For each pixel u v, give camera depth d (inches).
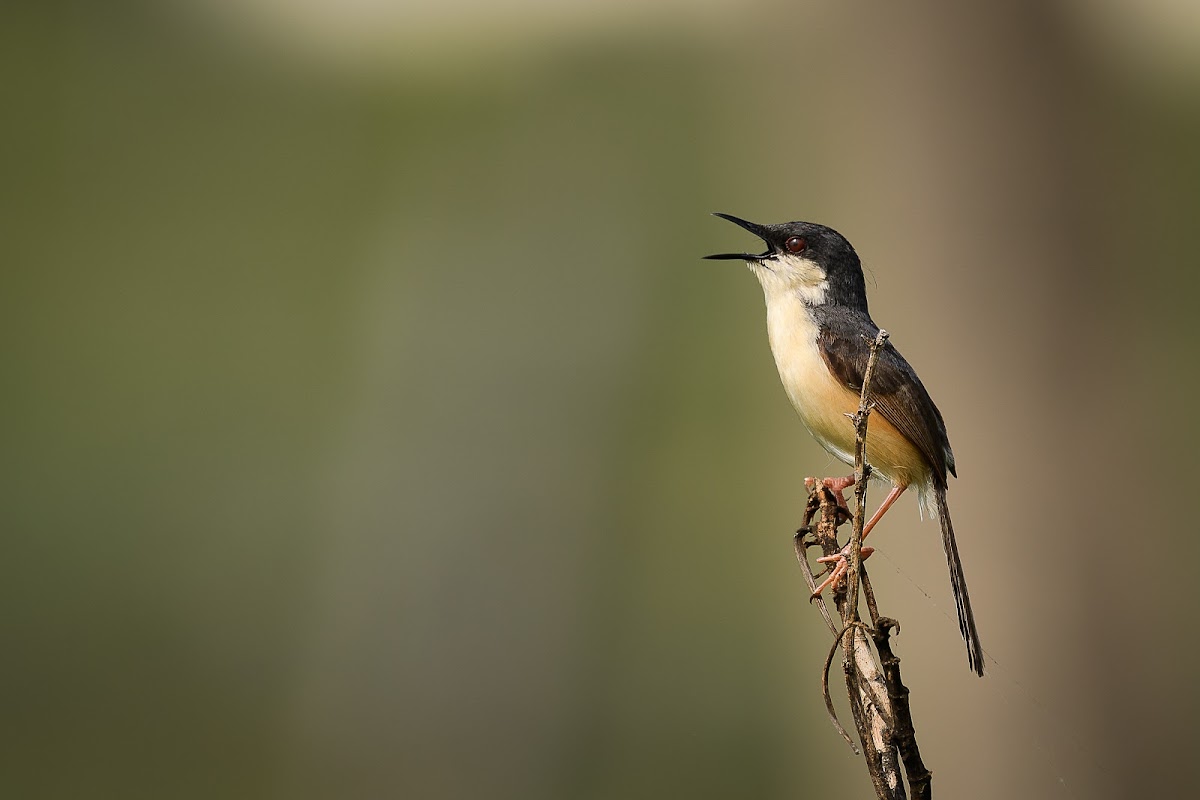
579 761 597.9
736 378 714.8
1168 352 604.4
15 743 584.7
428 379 722.2
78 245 825.5
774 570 639.1
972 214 461.4
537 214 786.8
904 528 435.2
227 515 692.1
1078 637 439.5
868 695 196.5
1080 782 434.6
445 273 776.9
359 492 692.1
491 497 666.2
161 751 596.4
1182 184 646.5
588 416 703.7
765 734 574.6
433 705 618.5
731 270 730.2
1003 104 465.7
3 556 681.0
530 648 630.5
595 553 653.9
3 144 874.8
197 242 845.2
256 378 756.6
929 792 181.2
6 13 894.4
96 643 635.5
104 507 679.1
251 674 627.5
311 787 602.9
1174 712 455.5
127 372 767.7
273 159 882.1
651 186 780.0
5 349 774.5
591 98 814.5
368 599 650.8
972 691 430.9
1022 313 455.8
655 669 613.0
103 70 905.5
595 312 741.3
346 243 826.2
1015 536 442.3
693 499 661.9
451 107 853.8
